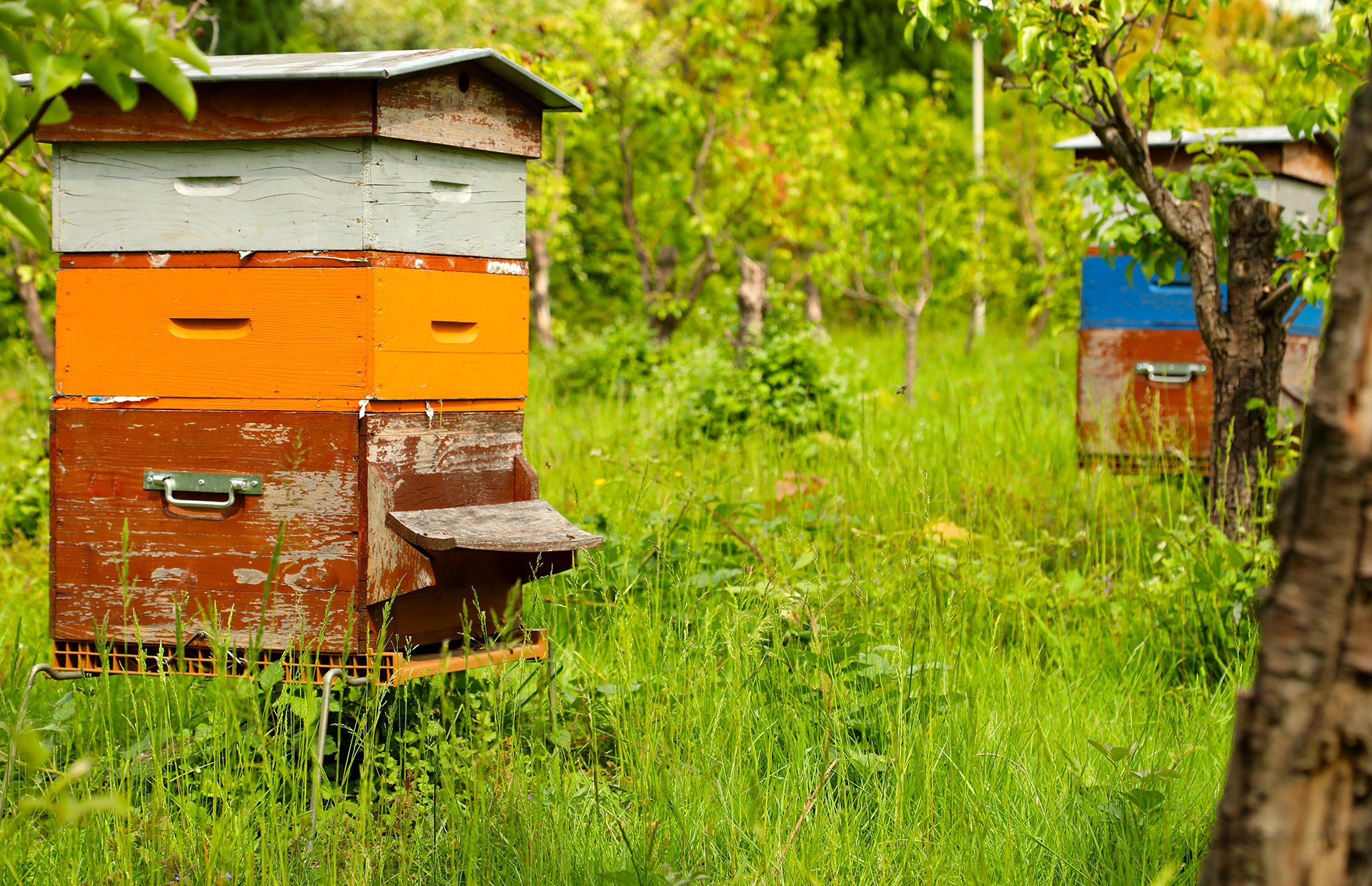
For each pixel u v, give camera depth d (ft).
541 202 42.22
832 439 23.75
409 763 10.96
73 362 10.93
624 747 11.18
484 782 9.84
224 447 10.58
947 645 13.33
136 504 10.82
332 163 10.22
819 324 36.27
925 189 43.62
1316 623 5.35
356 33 66.28
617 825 10.03
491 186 11.42
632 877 8.46
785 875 8.97
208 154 10.50
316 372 10.35
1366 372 5.19
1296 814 5.44
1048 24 15.96
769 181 44.04
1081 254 33.65
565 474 21.38
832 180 43.68
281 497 10.45
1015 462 22.79
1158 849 9.36
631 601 14.16
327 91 10.12
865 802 10.48
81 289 10.88
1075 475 21.47
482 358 11.37
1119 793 9.84
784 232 44.06
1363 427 5.21
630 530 16.96
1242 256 17.54
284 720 10.26
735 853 9.34
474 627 11.51
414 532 10.12
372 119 10.03
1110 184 19.99
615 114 42.96
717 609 13.80
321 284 10.30
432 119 10.61
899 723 10.73
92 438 10.89
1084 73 16.84
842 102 44.55
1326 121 16.72
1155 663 14.44
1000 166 49.93
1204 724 12.29
